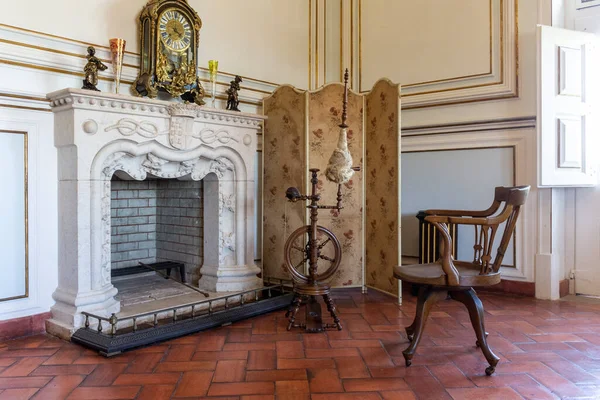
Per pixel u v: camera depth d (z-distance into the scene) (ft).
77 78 9.57
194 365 7.25
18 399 6.08
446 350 7.89
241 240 11.57
